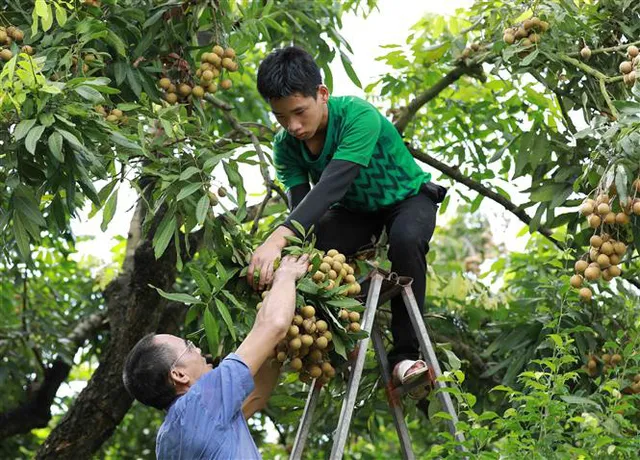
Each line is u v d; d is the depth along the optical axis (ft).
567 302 19.33
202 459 12.10
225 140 17.01
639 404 18.24
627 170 15.72
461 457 13.58
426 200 15.46
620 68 17.33
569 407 15.71
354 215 15.62
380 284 14.47
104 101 15.47
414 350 15.15
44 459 22.67
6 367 26.40
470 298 24.03
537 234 25.75
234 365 12.44
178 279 25.89
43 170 15.65
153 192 16.53
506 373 20.79
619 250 15.94
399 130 22.61
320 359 13.97
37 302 28.07
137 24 17.69
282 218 16.75
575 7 18.28
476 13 21.34
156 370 12.79
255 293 14.92
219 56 17.29
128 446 31.37
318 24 22.18
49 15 15.39
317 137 15.07
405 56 24.04
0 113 14.80
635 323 19.36
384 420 32.04
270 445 30.14
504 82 22.33
